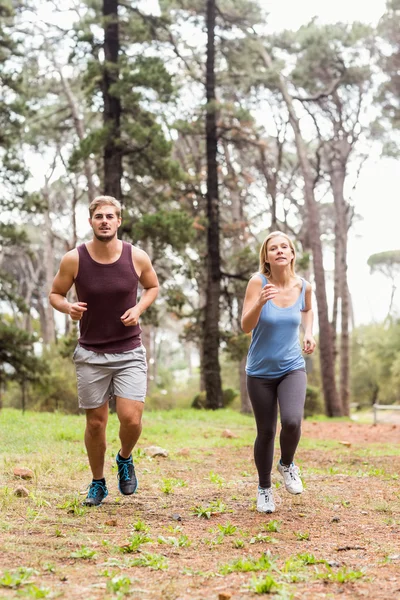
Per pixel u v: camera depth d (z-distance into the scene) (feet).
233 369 179.11
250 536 16.34
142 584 12.12
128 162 80.18
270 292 18.11
